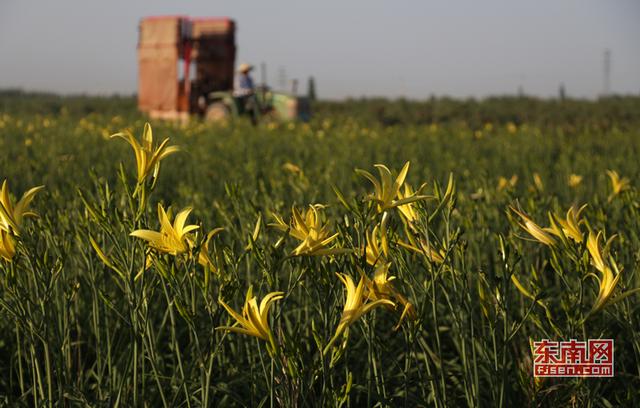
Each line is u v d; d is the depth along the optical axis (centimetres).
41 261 215
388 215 201
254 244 195
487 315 212
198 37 2483
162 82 2431
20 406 265
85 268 343
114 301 332
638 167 716
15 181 584
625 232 350
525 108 3378
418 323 198
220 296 197
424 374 296
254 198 402
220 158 902
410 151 1035
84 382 298
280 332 200
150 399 268
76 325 328
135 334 220
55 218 345
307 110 2205
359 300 177
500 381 221
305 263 207
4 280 237
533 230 210
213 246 202
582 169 747
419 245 216
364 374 294
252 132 1486
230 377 285
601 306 198
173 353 287
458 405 291
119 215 216
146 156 203
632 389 266
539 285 209
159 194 612
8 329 330
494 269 368
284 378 204
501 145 1187
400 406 284
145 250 210
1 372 316
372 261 204
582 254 202
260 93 2167
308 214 192
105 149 928
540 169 764
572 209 206
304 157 887
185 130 1486
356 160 888
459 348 300
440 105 3544
